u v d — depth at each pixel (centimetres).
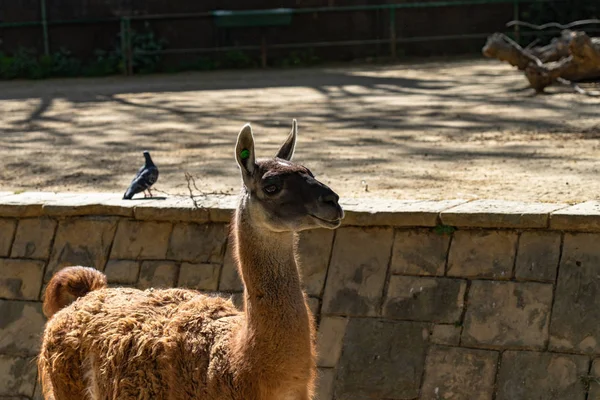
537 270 829
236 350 607
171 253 967
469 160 1339
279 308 592
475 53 3400
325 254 907
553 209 843
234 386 605
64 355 685
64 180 1320
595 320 794
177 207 970
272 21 3347
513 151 1398
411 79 2600
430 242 873
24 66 3244
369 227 899
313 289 898
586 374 780
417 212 875
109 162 1458
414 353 841
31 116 2123
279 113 2002
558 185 1116
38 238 1027
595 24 3322
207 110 2109
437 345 838
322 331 880
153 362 640
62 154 1559
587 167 1232
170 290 709
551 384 787
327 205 575
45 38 3372
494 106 1944
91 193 1102
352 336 868
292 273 600
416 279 867
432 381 825
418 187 1152
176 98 2389
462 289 848
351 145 1528
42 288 1012
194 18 3428
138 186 1010
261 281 594
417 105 2025
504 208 860
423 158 1377
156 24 3425
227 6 3462
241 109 2100
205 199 988
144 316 666
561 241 832
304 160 1391
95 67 3294
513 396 795
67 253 1009
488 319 828
